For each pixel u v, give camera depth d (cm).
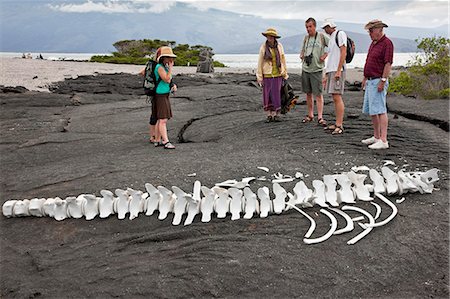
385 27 721
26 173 688
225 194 498
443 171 646
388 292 359
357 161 698
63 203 508
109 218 500
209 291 359
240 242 432
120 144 880
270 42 984
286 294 353
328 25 843
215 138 924
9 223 505
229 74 2800
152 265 398
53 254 430
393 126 940
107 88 1861
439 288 362
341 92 851
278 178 617
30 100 1495
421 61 1794
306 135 877
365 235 441
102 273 390
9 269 407
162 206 501
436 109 1127
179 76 2417
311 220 467
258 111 1247
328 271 382
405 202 524
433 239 434
